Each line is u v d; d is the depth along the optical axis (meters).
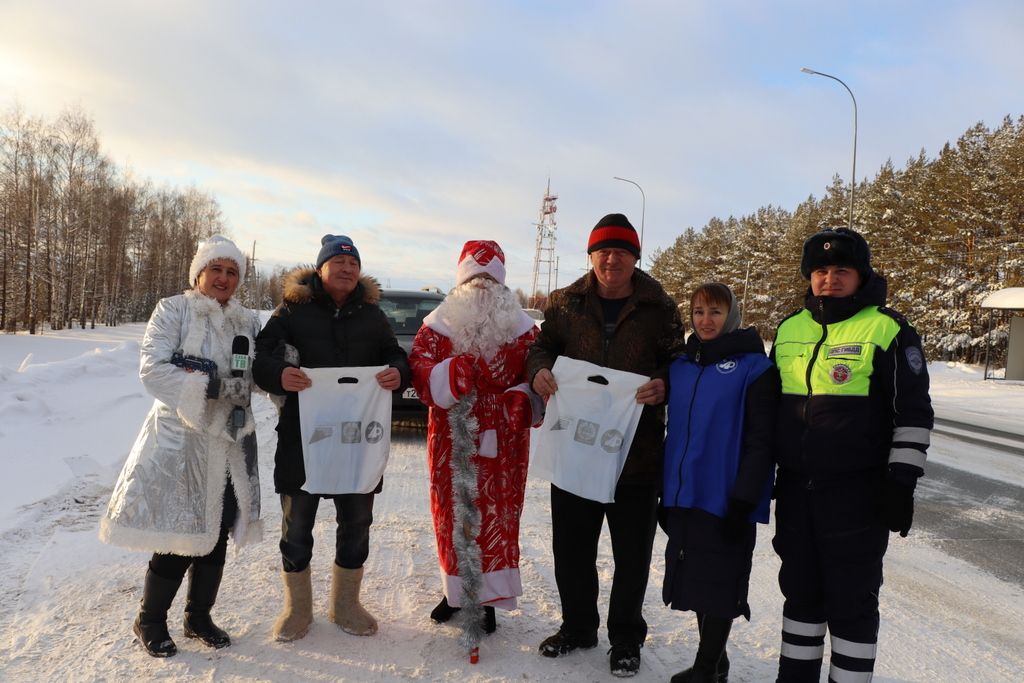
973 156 34.25
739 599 2.61
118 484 2.83
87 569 3.64
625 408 2.99
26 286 34.56
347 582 3.14
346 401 3.09
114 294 46.88
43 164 35.66
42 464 5.59
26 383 9.09
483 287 3.34
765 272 56.69
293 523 3.05
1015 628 3.55
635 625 2.98
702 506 2.67
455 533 3.03
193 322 2.92
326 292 3.22
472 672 2.82
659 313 3.10
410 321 8.48
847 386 2.38
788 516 2.54
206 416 2.86
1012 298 22.06
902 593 4.04
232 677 2.68
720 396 2.69
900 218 37.75
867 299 2.47
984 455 9.18
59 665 2.70
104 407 8.17
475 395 3.18
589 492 2.96
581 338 3.16
